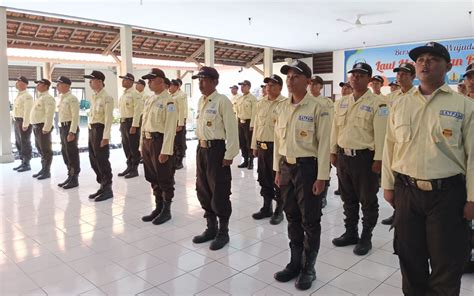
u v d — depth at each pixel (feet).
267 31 30.71
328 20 26.84
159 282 8.14
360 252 9.53
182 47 36.06
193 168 21.35
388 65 38.58
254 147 12.87
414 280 6.26
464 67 34.19
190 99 47.11
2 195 15.29
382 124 9.10
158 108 11.77
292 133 8.01
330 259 9.28
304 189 7.89
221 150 10.02
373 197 9.62
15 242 10.41
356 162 9.54
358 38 34.45
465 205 5.65
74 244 10.28
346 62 41.34
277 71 46.21
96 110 14.48
